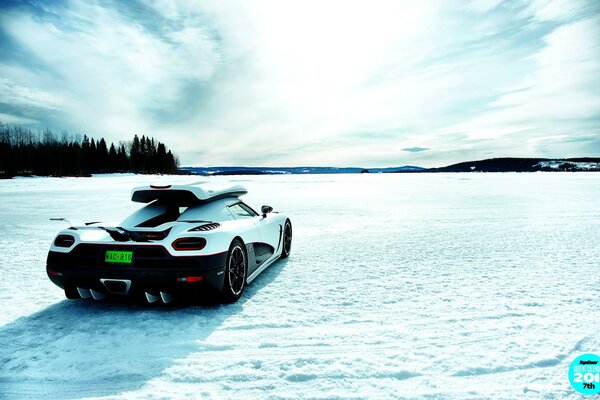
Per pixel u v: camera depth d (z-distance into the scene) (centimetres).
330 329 267
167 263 276
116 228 299
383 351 231
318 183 3362
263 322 280
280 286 375
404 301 327
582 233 695
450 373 204
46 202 1380
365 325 274
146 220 328
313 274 421
